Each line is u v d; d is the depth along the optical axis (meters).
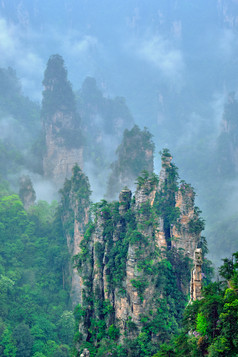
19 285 133.38
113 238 79.31
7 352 105.25
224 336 46.94
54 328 119.00
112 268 77.00
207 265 83.81
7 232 152.75
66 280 136.25
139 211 75.38
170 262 83.19
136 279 72.06
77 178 140.62
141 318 71.81
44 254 146.25
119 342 73.50
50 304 129.38
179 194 86.50
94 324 78.56
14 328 112.56
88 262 83.12
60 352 109.00
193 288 62.94
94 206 85.19
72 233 137.88
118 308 75.19
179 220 85.00
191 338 53.94
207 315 51.44
